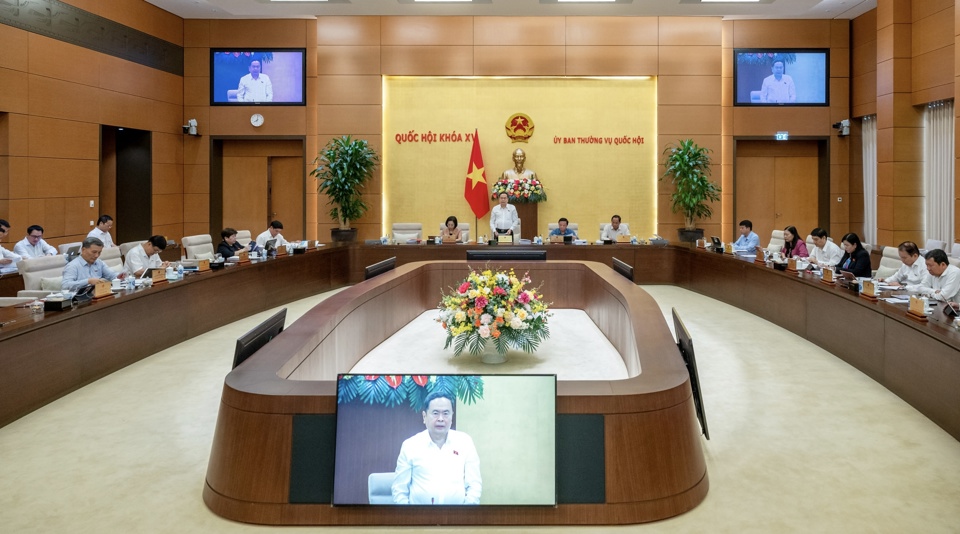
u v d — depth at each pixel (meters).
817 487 3.20
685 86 12.62
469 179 12.67
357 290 5.55
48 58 9.77
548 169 12.85
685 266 10.23
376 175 12.66
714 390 4.91
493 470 2.64
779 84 13.15
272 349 3.45
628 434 2.69
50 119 9.84
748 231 9.66
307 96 13.19
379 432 2.65
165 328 6.25
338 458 2.65
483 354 5.36
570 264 7.76
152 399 4.71
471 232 12.91
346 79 12.64
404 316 6.80
